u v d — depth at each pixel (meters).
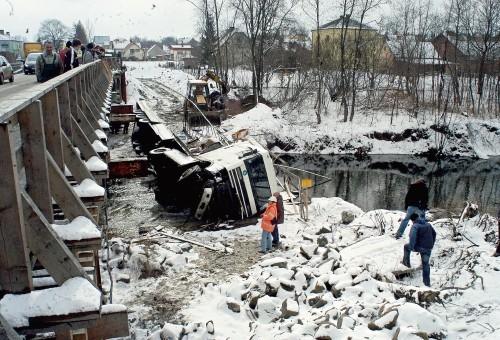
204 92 33.09
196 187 15.03
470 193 26.31
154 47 113.62
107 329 5.12
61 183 4.91
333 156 35.31
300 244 13.25
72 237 4.74
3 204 3.39
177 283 10.61
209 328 8.30
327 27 48.56
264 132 34.66
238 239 13.59
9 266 3.51
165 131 19.62
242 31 48.69
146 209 15.83
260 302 8.99
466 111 41.44
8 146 3.28
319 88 39.03
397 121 38.62
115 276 10.65
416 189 12.73
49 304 3.57
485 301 8.98
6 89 13.78
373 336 7.77
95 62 15.50
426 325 7.96
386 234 13.72
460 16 45.19
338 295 9.56
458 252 11.89
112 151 21.19
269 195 15.64
